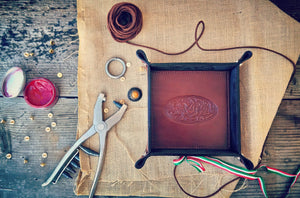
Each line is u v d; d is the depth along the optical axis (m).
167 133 0.36
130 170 0.39
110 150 0.39
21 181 0.41
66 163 0.38
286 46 0.38
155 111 0.36
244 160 0.34
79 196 0.41
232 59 0.38
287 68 0.38
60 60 0.41
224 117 0.36
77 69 0.41
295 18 0.41
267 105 0.38
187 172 0.39
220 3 0.39
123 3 0.37
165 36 0.39
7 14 0.41
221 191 0.39
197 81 0.36
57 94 0.41
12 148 0.41
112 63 0.39
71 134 0.41
